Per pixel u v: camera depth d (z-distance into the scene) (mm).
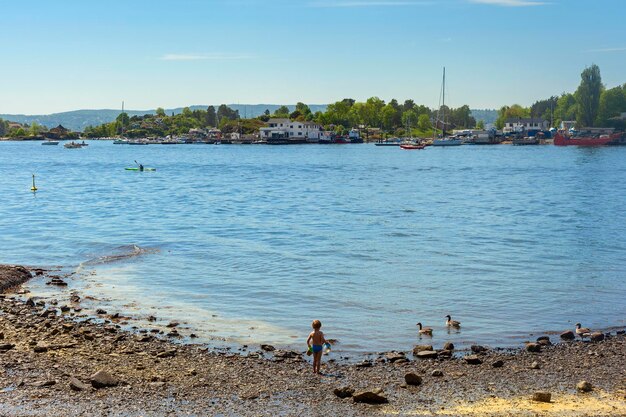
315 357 20172
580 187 95562
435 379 19734
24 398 17297
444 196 82562
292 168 141875
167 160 175750
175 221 58156
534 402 17812
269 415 16781
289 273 36125
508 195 83812
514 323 26781
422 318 27469
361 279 34656
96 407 16875
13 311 27031
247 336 24750
